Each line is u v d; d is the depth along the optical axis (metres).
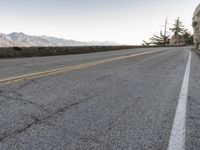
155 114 2.70
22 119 2.37
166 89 4.09
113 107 2.93
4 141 1.88
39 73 5.35
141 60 9.80
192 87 4.33
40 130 2.12
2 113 2.52
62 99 3.19
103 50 21.62
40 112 2.61
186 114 2.73
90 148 1.82
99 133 2.11
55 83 4.23
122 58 10.60
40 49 12.84
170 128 2.27
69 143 1.89
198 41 26.97
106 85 4.26
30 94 3.37
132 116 2.61
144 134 2.12
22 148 1.78
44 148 1.79
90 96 3.43
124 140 1.98
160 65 8.01
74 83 4.32
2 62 8.05
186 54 15.95
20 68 6.30
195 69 7.14
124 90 3.91
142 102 3.21
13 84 3.99
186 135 2.12
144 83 4.59
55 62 8.26
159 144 1.92
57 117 2.48
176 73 6.10
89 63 7.95
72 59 9.80
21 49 11.59
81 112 2.68
